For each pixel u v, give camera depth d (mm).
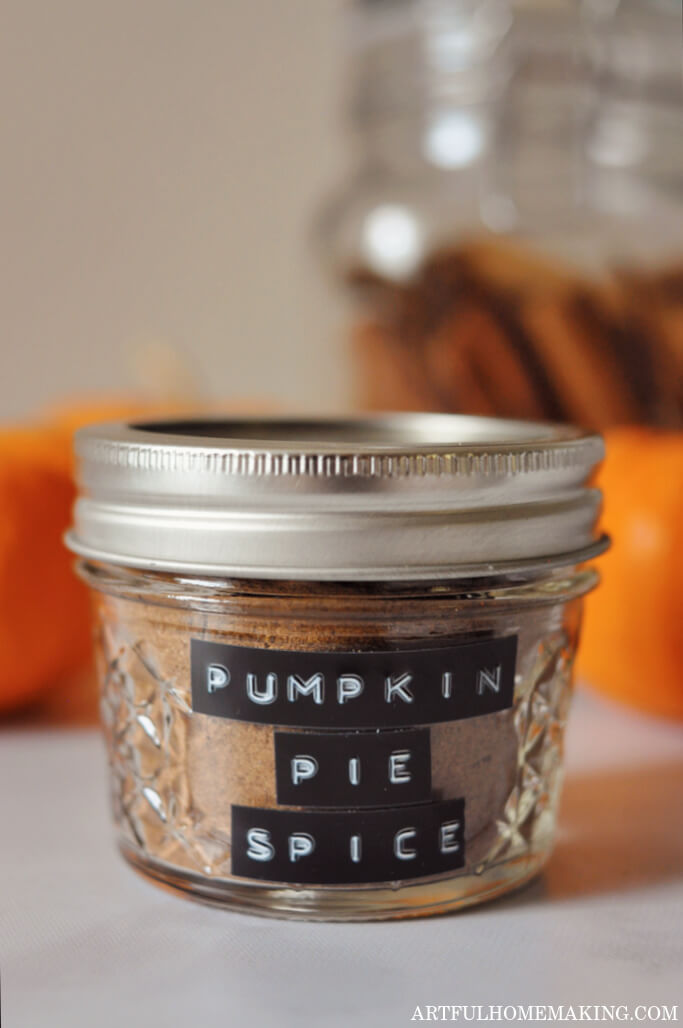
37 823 228
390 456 179
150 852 202
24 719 280
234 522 181
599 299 293
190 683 189
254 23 425
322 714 184
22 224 423
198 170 431
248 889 193
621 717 284
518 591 189
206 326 441
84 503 199
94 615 211
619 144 308
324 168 432
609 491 270
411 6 316
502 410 300
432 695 186
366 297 316
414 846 189
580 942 189
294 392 444
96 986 177
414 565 182
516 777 197
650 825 228
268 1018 170
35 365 433
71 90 418
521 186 309
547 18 305
